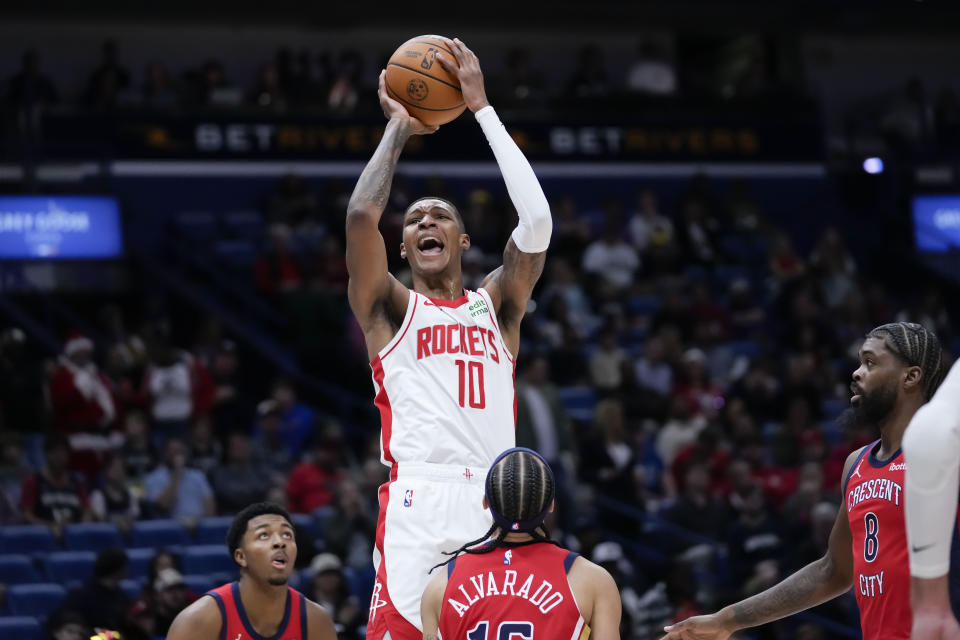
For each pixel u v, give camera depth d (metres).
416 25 19.45
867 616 4.31
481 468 4.45
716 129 20.27
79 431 12.16
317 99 18.83
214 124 18.27
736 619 4.80
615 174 19.89
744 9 19.97
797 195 20.62
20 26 19.09
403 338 4.54
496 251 17.39
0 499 11.01
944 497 3.15
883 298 18.03
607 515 12.11
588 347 15.87
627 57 22.11
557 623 3.92
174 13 18.34
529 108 19.48
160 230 17.91
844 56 22.62
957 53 23.11
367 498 11.51
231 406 13.45
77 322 15.27
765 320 17.25
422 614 4.02
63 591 9.97
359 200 4.50
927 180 20.52
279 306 15.92
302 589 9.98
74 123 17.50
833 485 12.81
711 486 12.70
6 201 16.23
